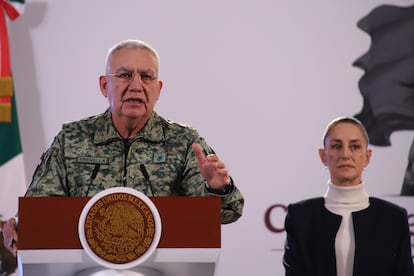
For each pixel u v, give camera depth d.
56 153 5.45
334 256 6.22
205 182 4.79
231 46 10.44
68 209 3.91
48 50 10.22
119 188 3.93
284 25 10.53
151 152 5.43
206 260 3.97
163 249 3.94
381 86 10.63
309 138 10.48
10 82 9.82
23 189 9.88
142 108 5.38
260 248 10.30
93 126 5.56
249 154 10.38
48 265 3.93
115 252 3.89
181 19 10.38
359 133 6.74
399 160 10.59
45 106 10.16
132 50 5.44
